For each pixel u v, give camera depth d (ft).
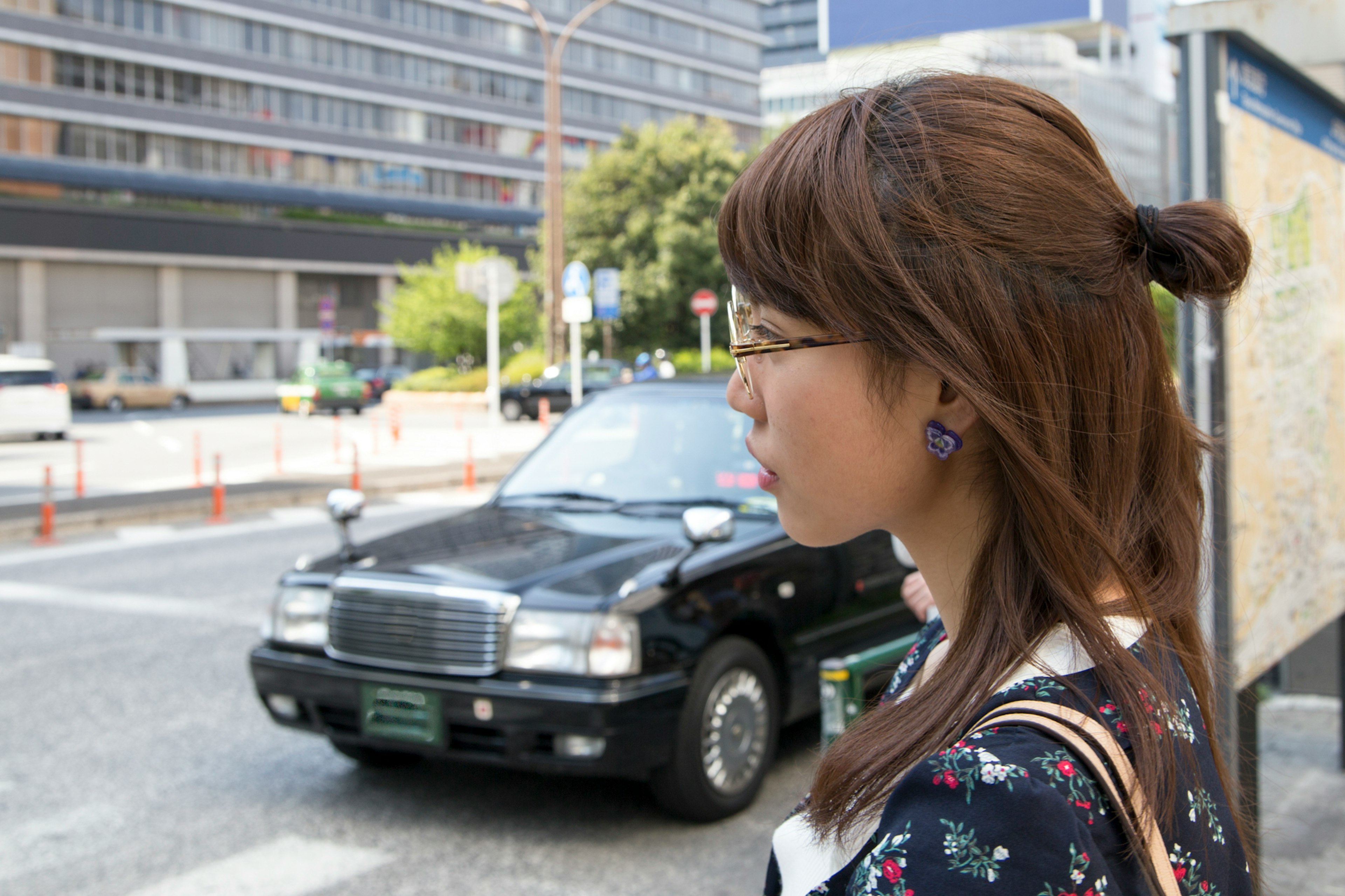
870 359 2.32
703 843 12.09
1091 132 2.48
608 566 12.34
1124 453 2.28
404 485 49.11
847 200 2.24
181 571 30.30
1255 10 7.75
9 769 14.96
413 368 204.44
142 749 15.70
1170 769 2.07
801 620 13.44
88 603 25.88
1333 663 15.25
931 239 2.19
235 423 97.60
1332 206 9.46
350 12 197.06
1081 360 2.24
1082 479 2.26
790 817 2.68
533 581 12.03
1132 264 2.37
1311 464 8.98
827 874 2.39
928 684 2.36
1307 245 8.87
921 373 2.33
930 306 2.17
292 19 189.16
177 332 159.63
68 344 165.99
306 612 13.05
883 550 14.89
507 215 221.05
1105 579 2.34
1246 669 7.64
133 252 170.40
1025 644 2.18
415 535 14.23
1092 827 1.94
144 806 13.56
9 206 158.92
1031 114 2.36
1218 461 7.04
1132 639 2.25
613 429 15.60
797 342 2.36
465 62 214.90
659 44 248.52
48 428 76.89
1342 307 9.72
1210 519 7.04
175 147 178.70
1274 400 8.16
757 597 12.88
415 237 204.95
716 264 116.16
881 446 2.38
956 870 1.86
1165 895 2.03
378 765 14.73
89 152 169.68
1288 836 10.69
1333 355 9.49
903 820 1.97
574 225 123.34
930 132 2.25
